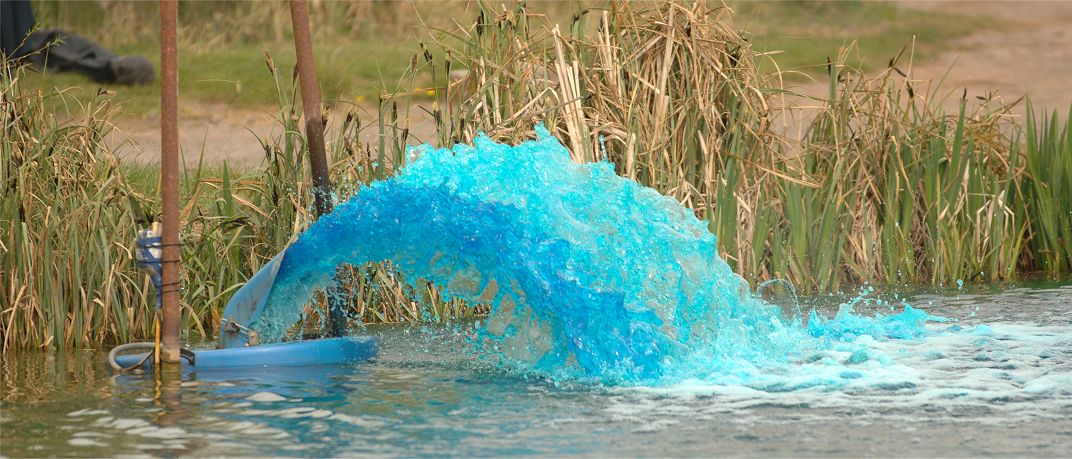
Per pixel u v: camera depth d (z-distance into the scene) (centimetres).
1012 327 1309
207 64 3105
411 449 838
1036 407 938
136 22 3588
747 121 1703
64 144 1477
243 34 3491
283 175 1522
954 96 3077
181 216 1495
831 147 1761
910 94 1827
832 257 1750
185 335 1421
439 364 1162
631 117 1608
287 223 1513
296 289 1228
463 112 1606
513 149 1174
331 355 1183
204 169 1923
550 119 1597
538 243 1120
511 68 1627
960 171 1811
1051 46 4100
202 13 3572
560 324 1135
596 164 1210
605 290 1105
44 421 930
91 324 1409
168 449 844
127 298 1423
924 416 915
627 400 981
